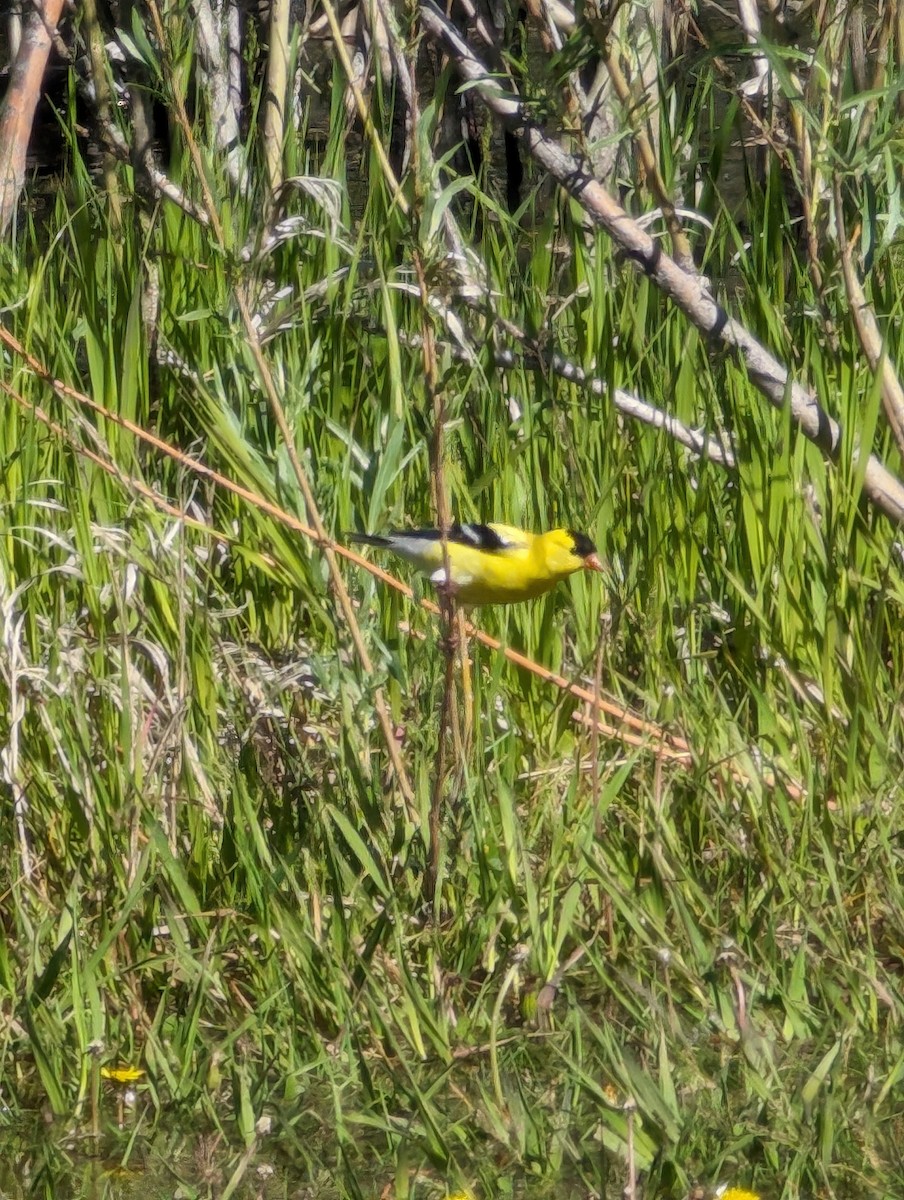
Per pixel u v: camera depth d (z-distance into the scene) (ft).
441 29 26.48
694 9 35.73
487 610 31.89
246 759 27.55
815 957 23.53
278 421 25.41
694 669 30.58
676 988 23.97
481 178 40.19
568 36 26.94
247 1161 19.81
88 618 29.89
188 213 33.27
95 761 27.66
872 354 28.25
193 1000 22.75
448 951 24.91
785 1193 19.19
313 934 23.98
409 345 32.58
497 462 33.22
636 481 33.60
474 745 27.73
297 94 37.47
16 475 32.24
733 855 26.35
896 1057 21.54
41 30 37.35
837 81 28.32
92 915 25.25
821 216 30.22
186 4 25.88
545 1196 19.76
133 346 33.12
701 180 38.73
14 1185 20.47
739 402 33.22
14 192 37.91
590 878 25.64
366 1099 21.80
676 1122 20.29
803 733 27.91
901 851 25.70
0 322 34.83
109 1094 22.31
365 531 28.50
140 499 30.22
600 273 33.68
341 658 26.35
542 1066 22.72
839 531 30.71
